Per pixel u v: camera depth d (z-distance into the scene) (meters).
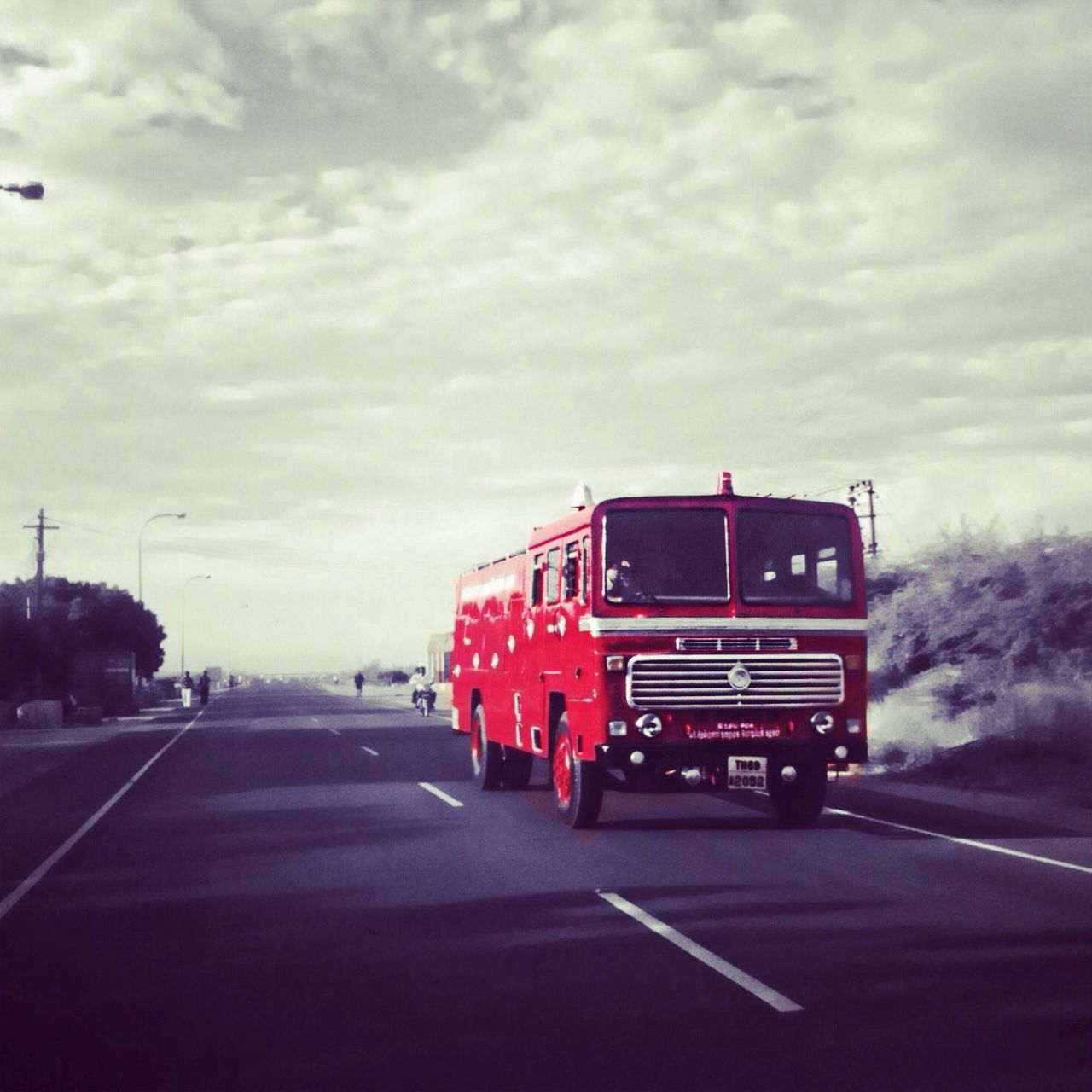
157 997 6.61
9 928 8.41
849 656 12.60
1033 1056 5.42
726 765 12.23
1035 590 23.91
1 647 56.03
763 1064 5.37
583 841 12.13
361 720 44.44
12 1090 5.20
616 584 12.28
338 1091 5.12
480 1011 6.24
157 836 12.93
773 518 12.62
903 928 7.96
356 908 8.88
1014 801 15.06
